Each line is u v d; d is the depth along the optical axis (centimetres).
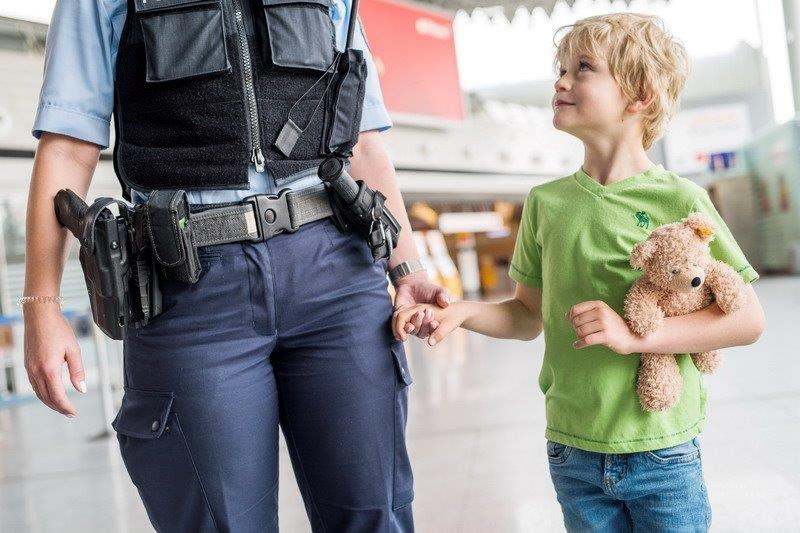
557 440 141
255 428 120
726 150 1568
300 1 122
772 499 233
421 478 301
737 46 1642
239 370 118
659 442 132
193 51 115
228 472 117
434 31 1223
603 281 137
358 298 127
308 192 123
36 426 550
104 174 751
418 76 1208
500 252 1906
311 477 131
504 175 1402
